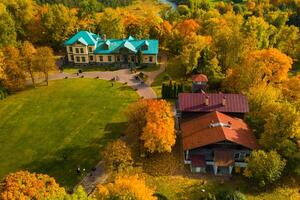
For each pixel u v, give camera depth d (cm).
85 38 12131
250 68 9244
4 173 7231
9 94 10356
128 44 12094
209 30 13338
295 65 13175
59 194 5088
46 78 10725
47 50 10625
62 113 9288
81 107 9538
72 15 14700
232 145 7069
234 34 10625
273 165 6412
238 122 7631
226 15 15688
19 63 10312
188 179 6875
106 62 12294
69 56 12194
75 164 7425
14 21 13538
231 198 6103
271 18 17375
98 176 7056
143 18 15638
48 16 13500
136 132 7662
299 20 19388
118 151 6669
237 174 7000
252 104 8194
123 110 9312
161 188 6631
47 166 7406
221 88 9925
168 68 11625
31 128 8681
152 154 7512
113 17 13988
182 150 7656
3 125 8831
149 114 7188
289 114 6844
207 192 6525
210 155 7206
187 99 7962
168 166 7206
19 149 7950
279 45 13738
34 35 13925
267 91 8250
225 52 10831
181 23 14112
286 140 6794
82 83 10862
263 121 7662
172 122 7200
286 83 9300
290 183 6769
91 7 17925
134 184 5416
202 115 7812
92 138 8225
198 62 10769
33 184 5225
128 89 10412
